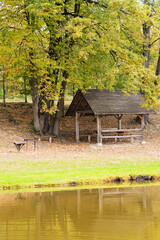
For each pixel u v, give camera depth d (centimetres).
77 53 2380
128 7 2255
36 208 993
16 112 3625
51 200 1117
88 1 2588
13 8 2473
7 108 3719
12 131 2970
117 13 2289
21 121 3328
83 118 3856
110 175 1548
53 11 2222
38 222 820
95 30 2408
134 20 2341
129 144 2920
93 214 891
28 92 3462
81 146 2803
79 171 1680
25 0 2350
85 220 826
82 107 3088
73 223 799
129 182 1495
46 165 1873
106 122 3706
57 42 2647
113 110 2875
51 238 680
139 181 1516
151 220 812
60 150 2548
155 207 966
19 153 2323
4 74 2714
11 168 1777
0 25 2481
